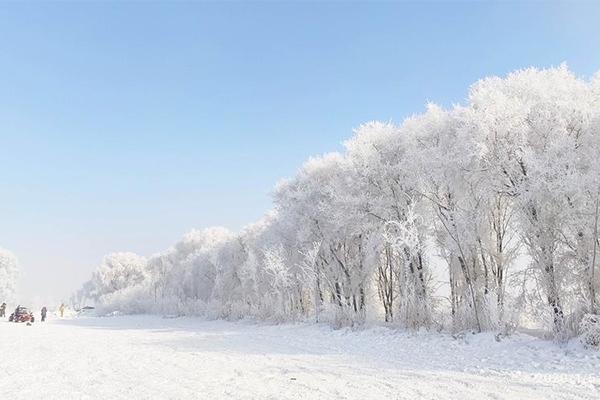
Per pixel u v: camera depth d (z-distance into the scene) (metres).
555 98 18.27
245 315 36.53
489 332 16.70
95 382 10.21
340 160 30.09
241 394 8.71
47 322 46.69
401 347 16.66
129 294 75.81
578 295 15.92
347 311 24.52
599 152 16.41
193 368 12.55
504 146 18.27
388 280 30.59
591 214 15.84
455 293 21.34
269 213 43.50
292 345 18.88
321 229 30.42
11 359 14.52
